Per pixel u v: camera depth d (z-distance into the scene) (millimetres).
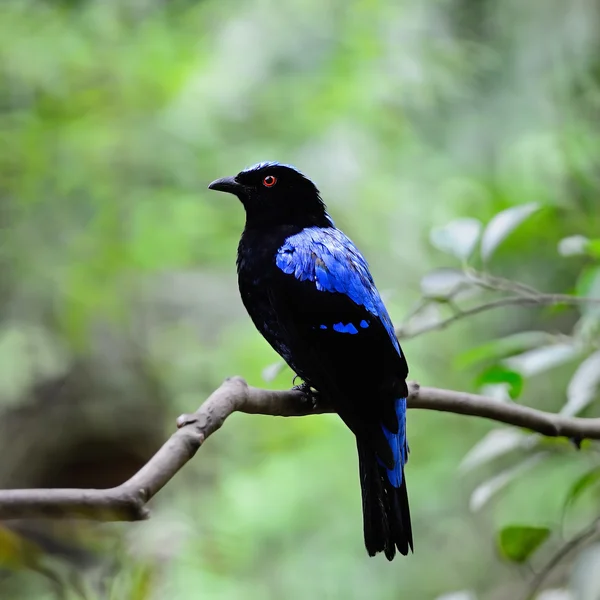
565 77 14266
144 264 16297
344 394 7004
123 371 17141
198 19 16641
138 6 16797
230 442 16297
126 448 17359
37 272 15977
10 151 15703
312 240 7734
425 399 6773
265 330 7836
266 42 16031
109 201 16031
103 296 16203
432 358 15688
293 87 15945
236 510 15406
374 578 15219
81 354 16812
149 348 17078
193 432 4656
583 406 7184
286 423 15977
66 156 15867
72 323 16141
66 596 6750
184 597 13602
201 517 15539
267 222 8055
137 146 15898
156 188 16297
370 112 15836
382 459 6602
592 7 14219
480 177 15828
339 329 7234
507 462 15656
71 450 17219
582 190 12672
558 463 14773
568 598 7176
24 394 16656
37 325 16328
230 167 15938
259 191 8094
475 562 15367
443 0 16078
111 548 7422
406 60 15719
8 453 16828
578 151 13492
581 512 13938
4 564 5523
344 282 7410
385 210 15648
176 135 15852
